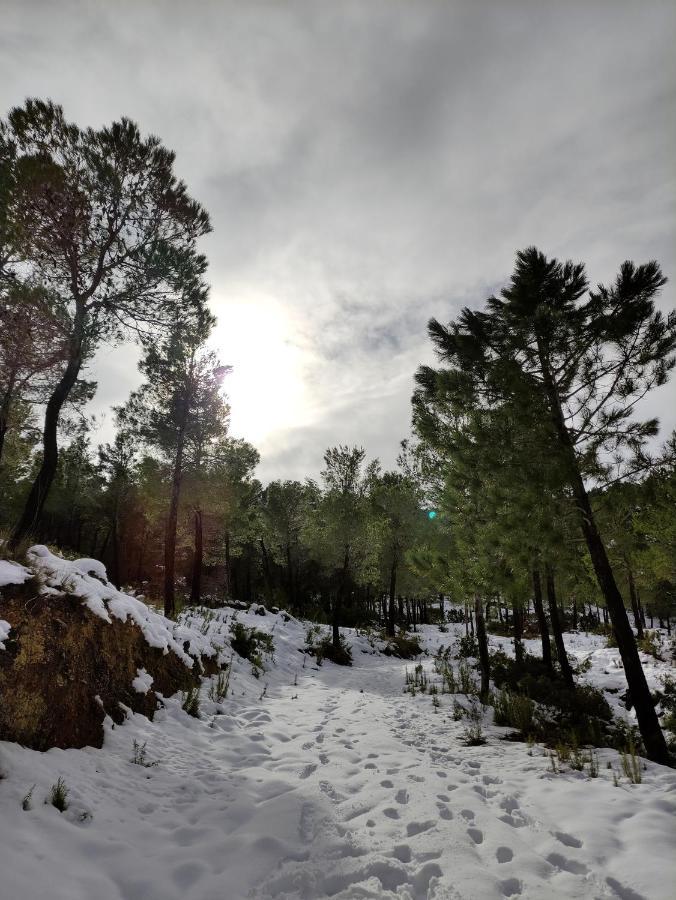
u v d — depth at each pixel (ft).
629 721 29.68
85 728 16.26
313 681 39.70
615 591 24.29
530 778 16.72
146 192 35.76
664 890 9.34
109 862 10.54
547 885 9.88
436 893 9.64
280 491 107.24
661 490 23.91
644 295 25.53
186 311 37.91
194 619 42.34
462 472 32.17
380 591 102.42
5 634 15.01
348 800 14.44
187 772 16.57
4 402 29.76
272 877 10.41
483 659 34.32
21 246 28.48
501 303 30.35
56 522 106.52
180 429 59.00
